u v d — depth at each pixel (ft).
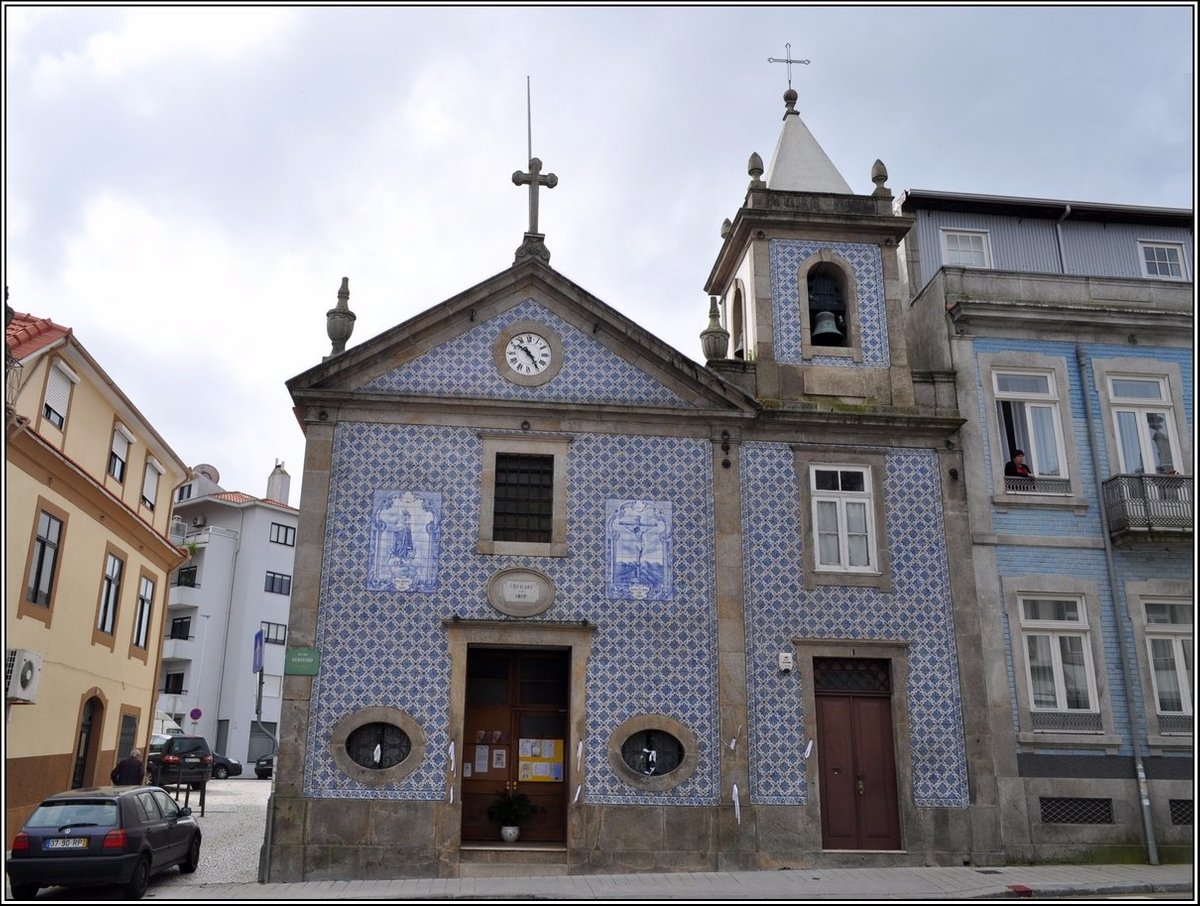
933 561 51.75
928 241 65.21
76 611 68.08
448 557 48.83
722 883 42.83
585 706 47.67
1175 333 57.11
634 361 52.70
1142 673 51.60
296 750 45.68
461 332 52.31
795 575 50.75
